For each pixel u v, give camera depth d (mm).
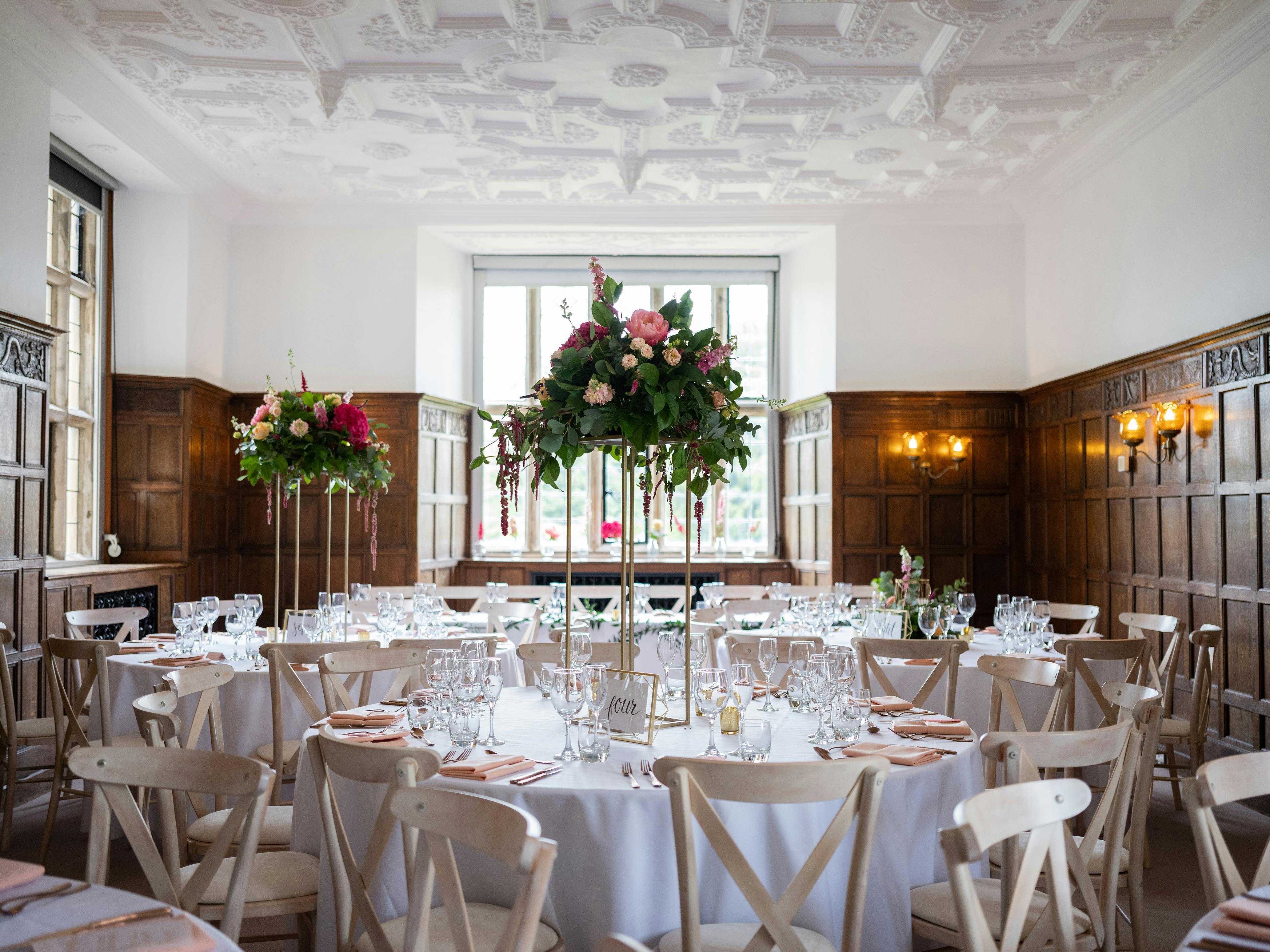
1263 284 5957
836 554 9578
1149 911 3887
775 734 3156
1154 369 7168
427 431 9852
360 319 9688
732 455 3305
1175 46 6227
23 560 6027
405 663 4020
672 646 3688
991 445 9602
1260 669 5871
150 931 1574
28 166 6137
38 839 4770
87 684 4379
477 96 7059
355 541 9570
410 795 1968
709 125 7531
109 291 8461
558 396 3207
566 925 2484
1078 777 5023
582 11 5855
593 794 2479
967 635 5781
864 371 9672
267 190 9141
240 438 9570
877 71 6605
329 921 2621
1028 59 6473
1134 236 7551
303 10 5688
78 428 8164
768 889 2508
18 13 5773
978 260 9688
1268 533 5816
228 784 2246
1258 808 5289
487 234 10117
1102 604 8016
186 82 6848
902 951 2562
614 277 10836
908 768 2719
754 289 11031
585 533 10945
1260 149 5980
